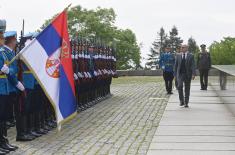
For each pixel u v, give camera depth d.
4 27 9.44
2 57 9.24
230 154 9.01
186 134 11.16
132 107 16.66
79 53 15.41
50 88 8.48
